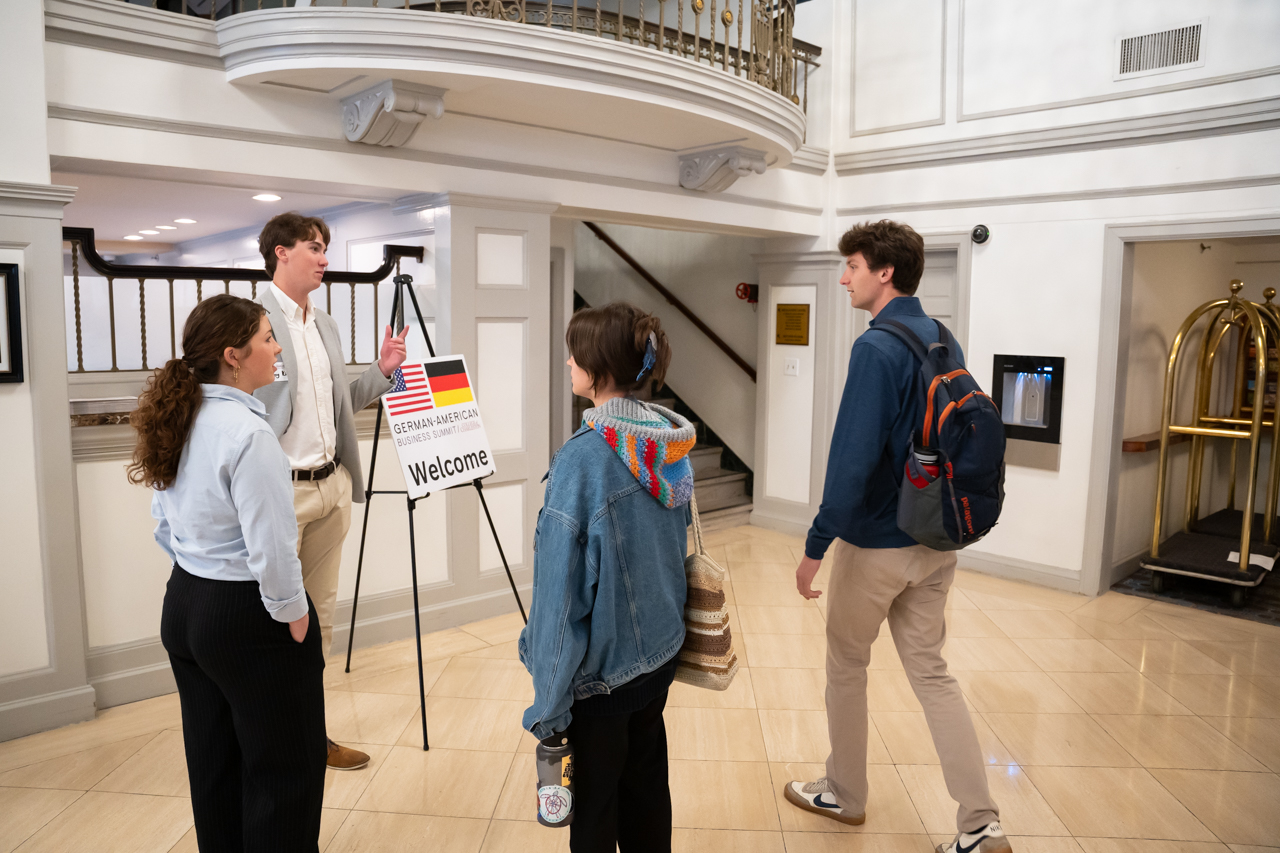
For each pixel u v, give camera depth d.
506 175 3.75
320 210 4.46
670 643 1.51
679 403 6.66
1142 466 4.82
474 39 2.91
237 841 1.76
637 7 6.03
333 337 2.59
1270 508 4.57
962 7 4.64
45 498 2.70
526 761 2.60
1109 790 2.48
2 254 2.56
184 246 7.46
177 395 1.56
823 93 5.23
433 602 3.71
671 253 6.60
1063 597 4.36
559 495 1.41
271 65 2.87
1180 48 3.93
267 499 1.56
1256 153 3.75
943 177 4.81
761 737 2.80
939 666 2.05
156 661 3.03
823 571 4.80
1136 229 4.09
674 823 2.29
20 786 2.41
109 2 2.71
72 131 2.69
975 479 1.80
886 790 2.46
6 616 2.66
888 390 1.87
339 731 2.79
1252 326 4.20
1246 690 3.21
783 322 5.57
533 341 3.87
